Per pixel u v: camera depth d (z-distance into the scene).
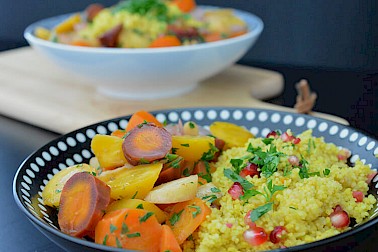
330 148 0.43
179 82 0.70
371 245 0.39
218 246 0.34
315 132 0.47
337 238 0.31
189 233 0.35
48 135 0.64
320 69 0.85
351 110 0.71
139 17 0.76
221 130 0.46
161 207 0.37
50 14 1.42
